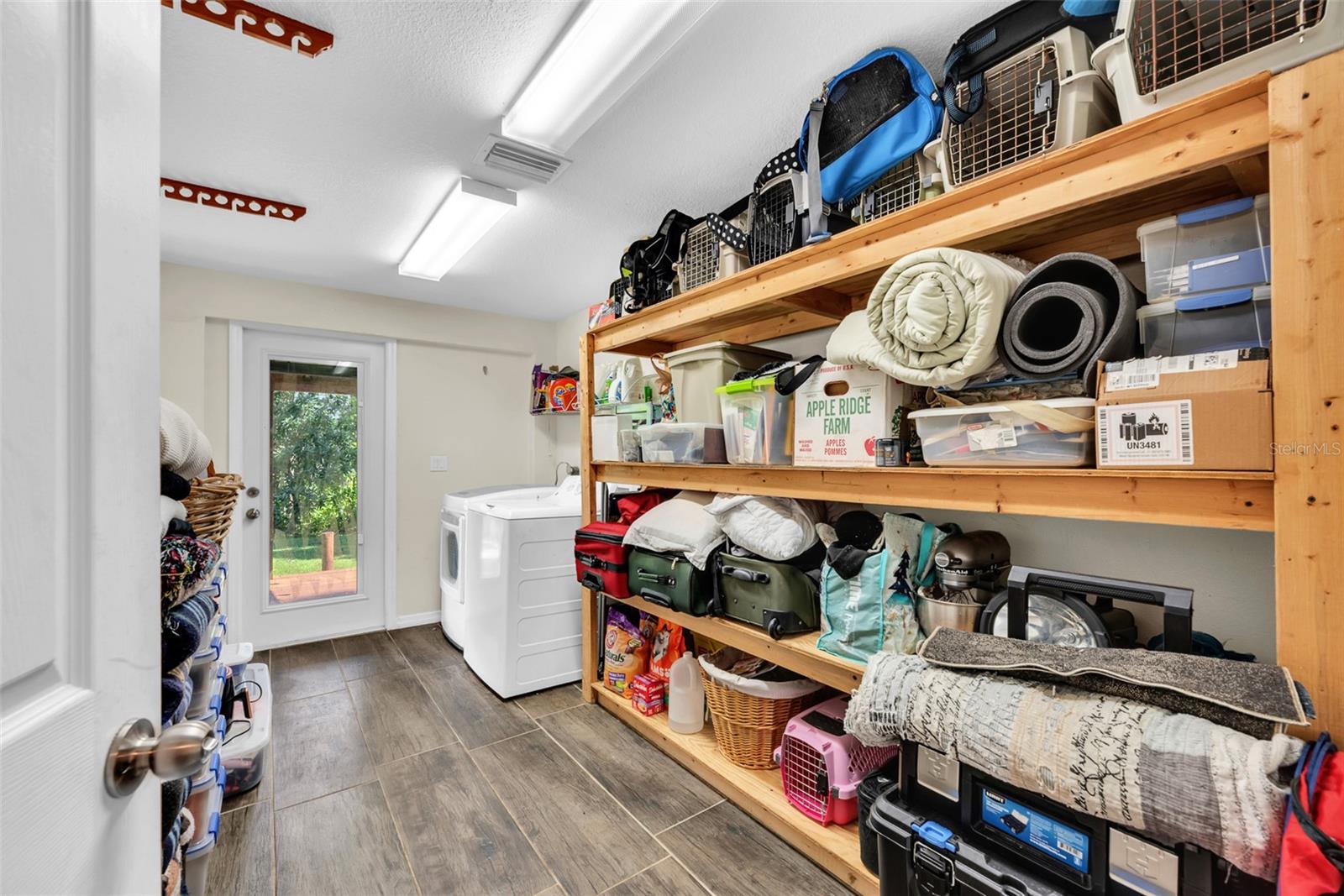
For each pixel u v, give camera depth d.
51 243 0.40
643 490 2.57
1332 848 0.63
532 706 2.56
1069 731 0.88
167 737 0.48
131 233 0.49
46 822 0.38
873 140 1.49
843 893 1.45
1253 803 0.72
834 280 1.57
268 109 1.72
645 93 1.67
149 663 0.53
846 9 1.37
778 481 1.76
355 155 1.99
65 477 0.41
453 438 4.03
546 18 1.38
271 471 3.43
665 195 2.30
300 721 2.40
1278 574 0.83
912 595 1.47
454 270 3.21
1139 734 0.84
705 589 1.96
